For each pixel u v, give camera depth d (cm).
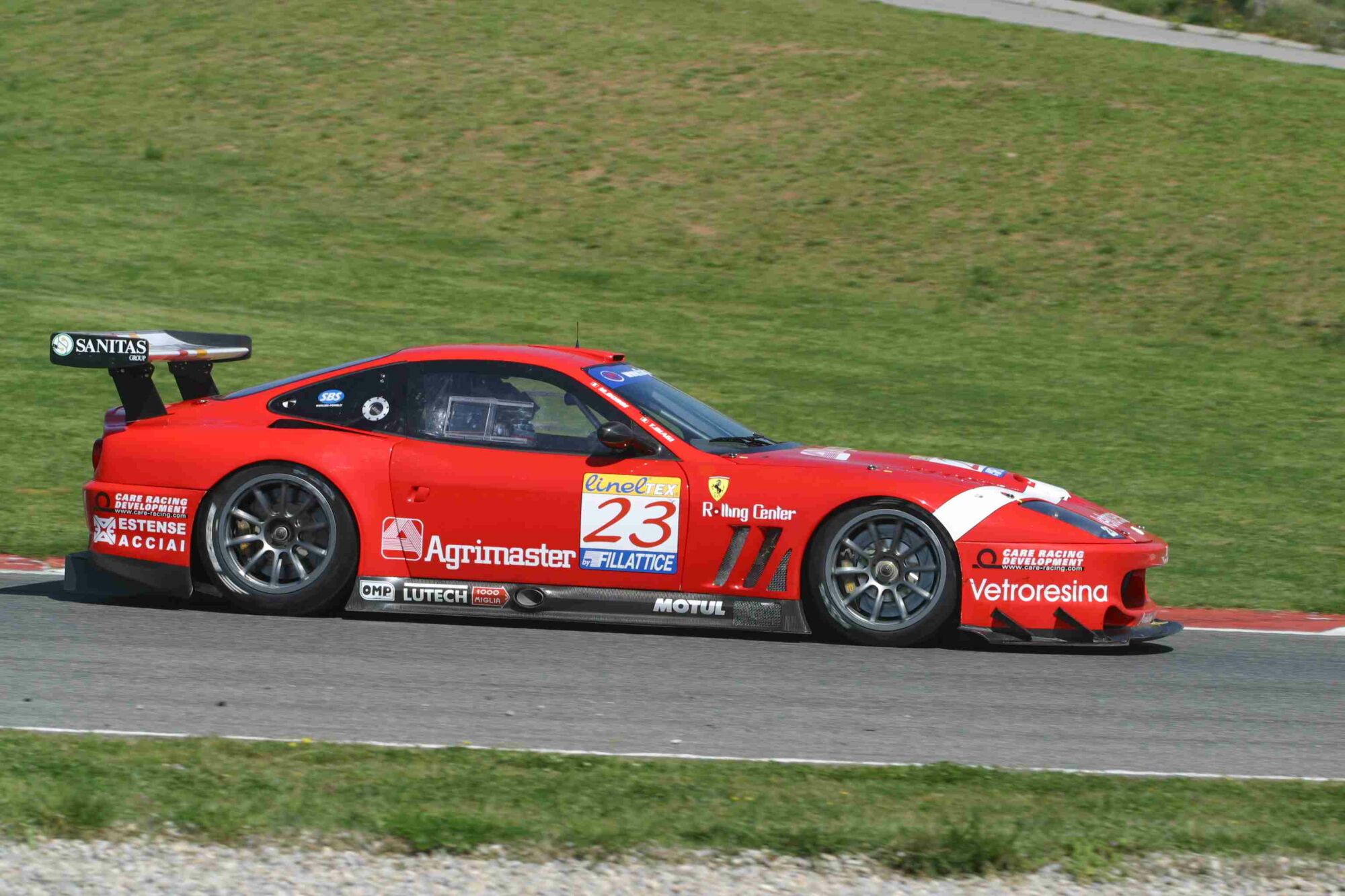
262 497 2381
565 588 2338
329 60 11544
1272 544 3459
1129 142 9569
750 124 10188
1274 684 2155
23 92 10844
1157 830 1397
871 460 2467
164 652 2117
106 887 1225
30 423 4172
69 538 3067
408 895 1220
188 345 2623
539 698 1933
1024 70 11069
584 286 7444
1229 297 7288
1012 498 2330
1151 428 4975
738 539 2305
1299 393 5666
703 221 8662
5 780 1442
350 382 2444
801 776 1575
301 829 1338
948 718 1895
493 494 2331
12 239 7444
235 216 8456
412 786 1477
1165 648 2391
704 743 1741
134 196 8694
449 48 11775
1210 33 13338
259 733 1725
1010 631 2278
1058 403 5334
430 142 9994
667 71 11175
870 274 7794
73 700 1844
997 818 1424
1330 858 1342
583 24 12319
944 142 9712
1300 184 8775
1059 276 7681
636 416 2383
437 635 2294
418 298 6912
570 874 1266
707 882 1259
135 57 11675
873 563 2306
